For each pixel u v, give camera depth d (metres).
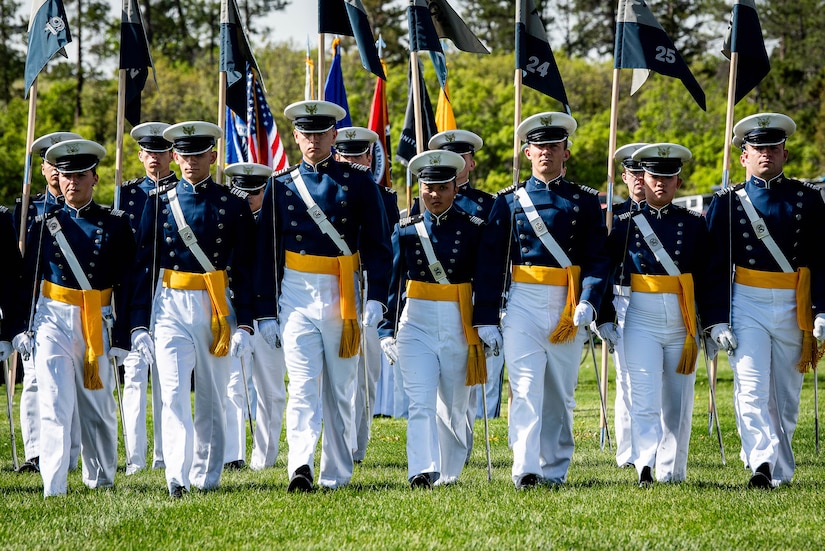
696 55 111.00
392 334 17.08
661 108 91.06
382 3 110.81
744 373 17.16
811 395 32.59
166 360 16.45
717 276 17.41
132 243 17.41
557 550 12.79
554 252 16.78
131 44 21.09
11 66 103.31
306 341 16.58
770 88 110.69
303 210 16.64
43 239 16.98
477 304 16.88
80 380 17.00
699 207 52.50
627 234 17.59
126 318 16.95
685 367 17.38
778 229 17.14
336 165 16.91
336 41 27.86
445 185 17.05
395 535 13.48
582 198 17.00
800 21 115.62
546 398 17.27
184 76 99.19
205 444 17.03
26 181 20.22
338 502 15.38
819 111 104.88
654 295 17.33
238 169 22.00
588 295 16.58
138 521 14.29
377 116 27.91
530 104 87.62
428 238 17.09
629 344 17.45
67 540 13.36
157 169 20.61
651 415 17.22
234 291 16.73
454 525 14.01
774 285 17.23
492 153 86.06
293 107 16.72
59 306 16.86
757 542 13.12
